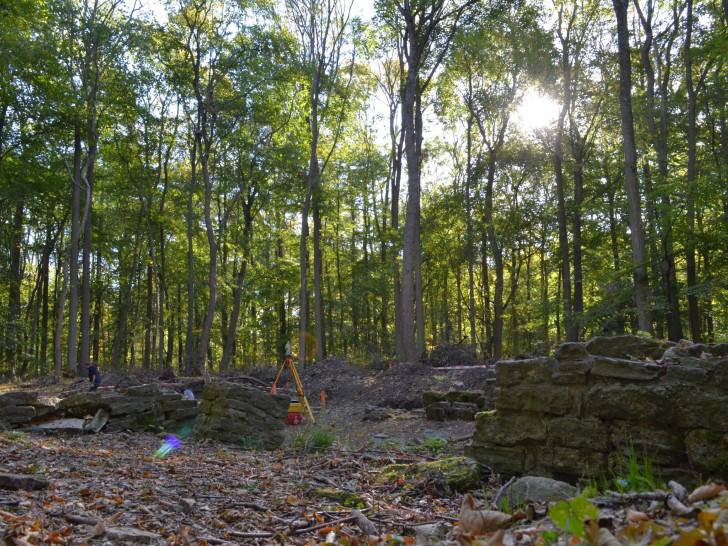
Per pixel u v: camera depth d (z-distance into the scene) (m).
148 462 7.34
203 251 39.06
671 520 2.68
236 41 28.88
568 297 25.42
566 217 27.53
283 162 30.44
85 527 4.12
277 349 41.09
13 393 10.04
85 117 27.48
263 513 5.11
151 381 23.61
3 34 22.27
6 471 5.67
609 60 25.00
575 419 5.57
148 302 37.97
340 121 30.89
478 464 6.22
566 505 2.46
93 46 26.81
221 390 10.32
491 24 25.00
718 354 5.05
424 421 13.87
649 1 22.47
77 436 9.78
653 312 20.95
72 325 27.91
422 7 23.30
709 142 24.69
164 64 29.53
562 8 26.30
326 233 42.31
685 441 4.91
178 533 4.15
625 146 18.28
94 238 36.03
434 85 30.20
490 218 28.36
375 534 4.37
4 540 3.42
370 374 21.41
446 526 4.07
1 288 34.91
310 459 8.52
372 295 39.03
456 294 45.59
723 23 19.67
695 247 18.66
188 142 32.41
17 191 26.86
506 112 27.77
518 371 6.07
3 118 25.81
